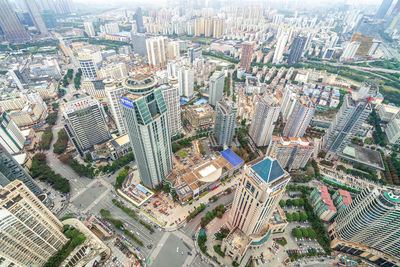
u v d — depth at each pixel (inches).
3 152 7701.8
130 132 7869.1
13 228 5546.3
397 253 6820.9
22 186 6028.5
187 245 7736.2
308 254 7573.8
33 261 6338.6
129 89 6845.5
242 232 7431.1
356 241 7357.3
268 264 7303.2
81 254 7170.3
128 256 7337.6
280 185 5762.8
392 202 5964.6
